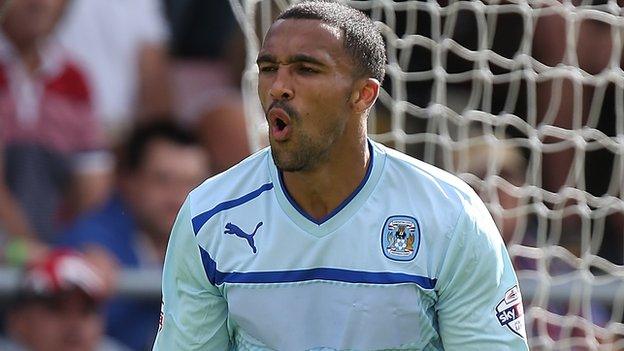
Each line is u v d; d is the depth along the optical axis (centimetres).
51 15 2192
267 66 988
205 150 2238
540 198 1933
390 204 1038
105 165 2152
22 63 2159
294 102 977
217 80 2386
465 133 1936
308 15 986
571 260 1936
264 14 1844
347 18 994
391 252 1028
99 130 2194
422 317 1037
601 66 2048
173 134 2141
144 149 2120
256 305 1043
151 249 2095
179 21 2405
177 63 2388
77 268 1873
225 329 1086
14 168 2088
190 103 2361
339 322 1034
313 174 1016
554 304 1906
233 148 2236
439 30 1867
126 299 1944
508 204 1969
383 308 1027
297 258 1033
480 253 1030
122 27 2298
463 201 1045
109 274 1912
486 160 1953
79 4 2245
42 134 2134
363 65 995
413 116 2039
